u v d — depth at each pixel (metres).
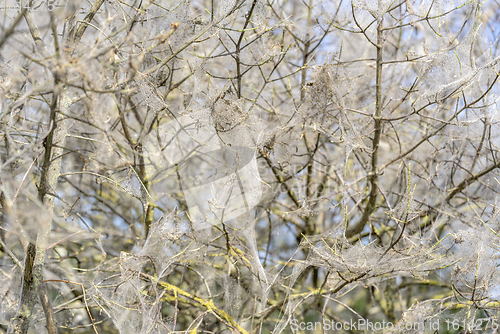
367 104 4.21
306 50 3.85
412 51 3.69
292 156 3.88
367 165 3.96
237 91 3.48
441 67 3.56
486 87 3.56
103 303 3.50
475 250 3.37
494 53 3.79
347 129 3.78
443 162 4.11
